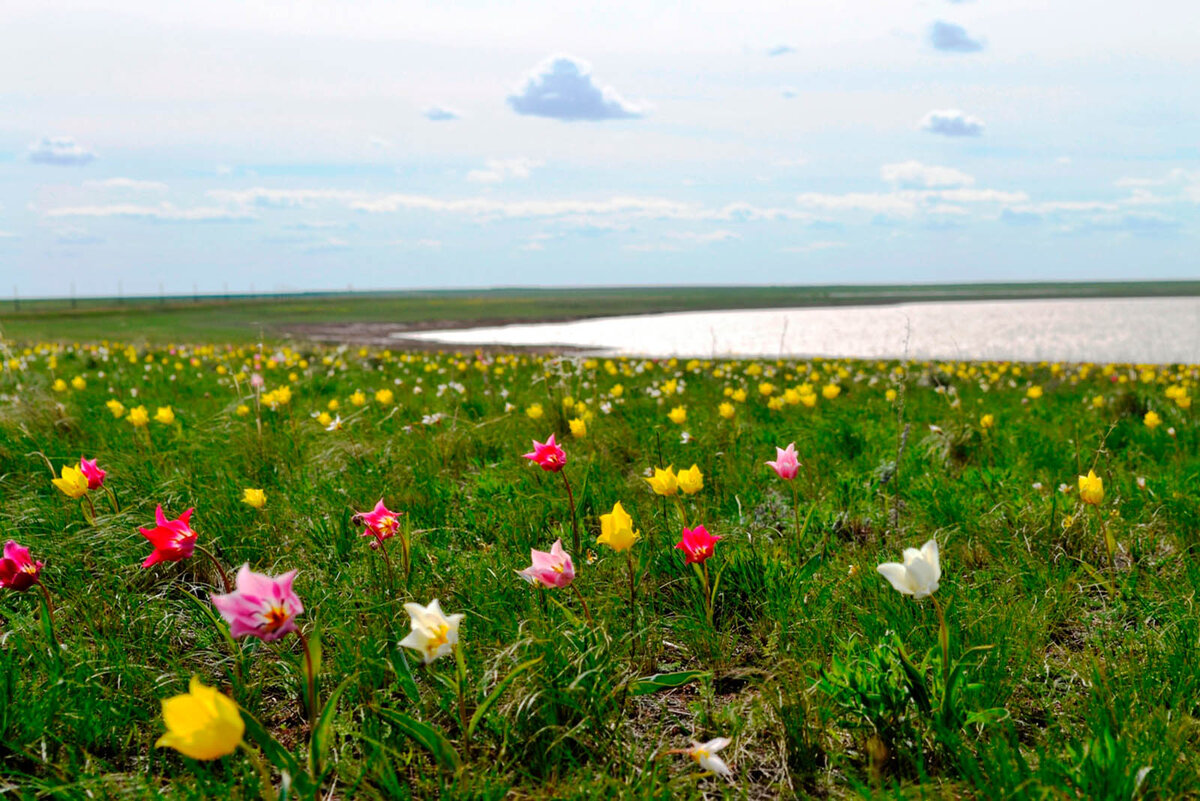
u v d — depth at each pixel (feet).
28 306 542.16
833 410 30.12
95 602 11.78
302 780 6.52
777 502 17.33
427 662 7.50
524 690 8.79
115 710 9.17
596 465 18.65
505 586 12.09
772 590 11.87
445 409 28.50
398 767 8.35
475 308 502.38
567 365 35.94
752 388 38.86
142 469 17.69
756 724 9.10
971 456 21.39
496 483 17.74
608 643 9.71
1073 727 8.74
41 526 14.73
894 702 8.61
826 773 8.37
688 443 21.03
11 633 10.11
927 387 41.52
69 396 31.12
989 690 9.24
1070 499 15.80
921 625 10.23
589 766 8.00
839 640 10.20
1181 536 14.62
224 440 21.66
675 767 8.45
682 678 9.11
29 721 8.71
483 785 7.63
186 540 9.16
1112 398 31.73
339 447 20.66
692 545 10.69
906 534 15.19
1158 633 10.84
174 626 11.57
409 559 11.66
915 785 7.83
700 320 390.83
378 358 56.03
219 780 8.13
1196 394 32.91
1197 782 7.55
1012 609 11.25
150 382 38.99
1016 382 47.83
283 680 9.96
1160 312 427.33
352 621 10.97
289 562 13.41
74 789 7.75
